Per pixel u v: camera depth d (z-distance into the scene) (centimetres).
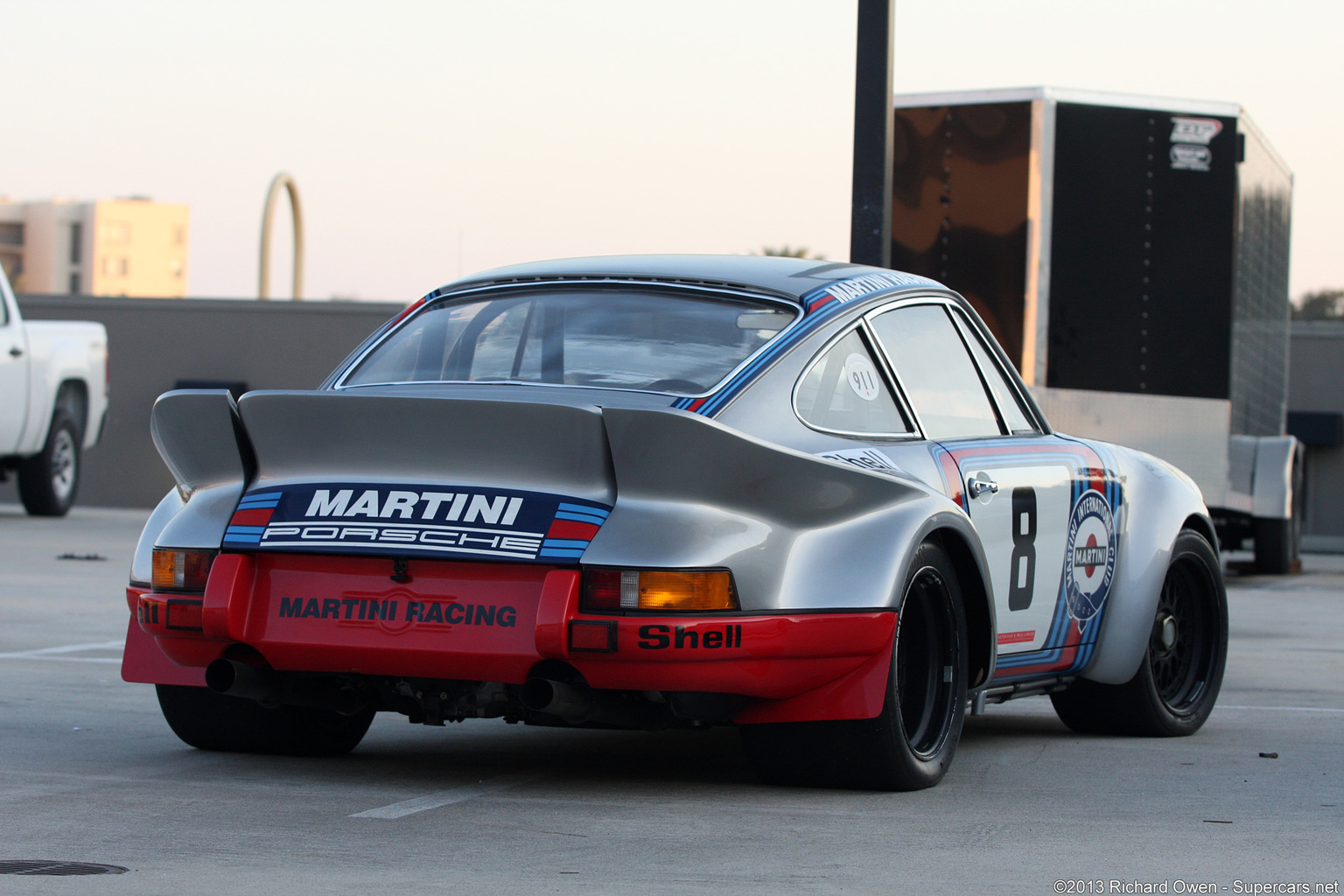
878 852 648
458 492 706
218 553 735
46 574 2005
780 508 711
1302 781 841
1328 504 3841
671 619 674
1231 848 672
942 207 1912
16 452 2917
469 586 697
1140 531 998
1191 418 1972
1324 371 3841
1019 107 1877
